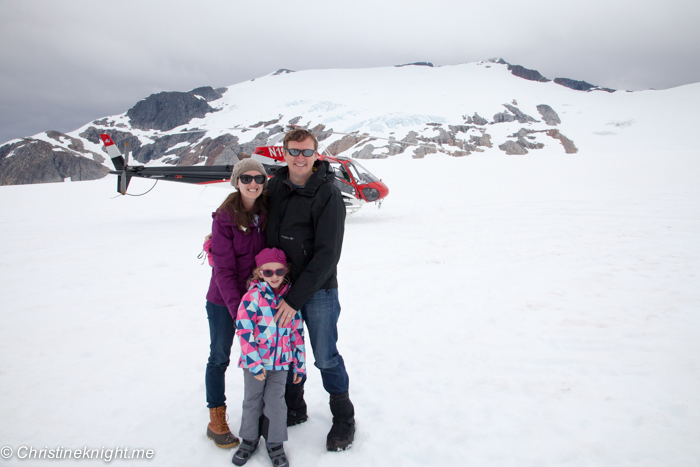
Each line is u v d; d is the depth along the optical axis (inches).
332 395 85.1
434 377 108.3
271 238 83.5
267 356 77.9
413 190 722.8
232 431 89.8
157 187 1011.9
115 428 92.9
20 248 331.3
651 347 115.9
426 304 165.3
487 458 76.1
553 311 148.8
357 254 263.6
